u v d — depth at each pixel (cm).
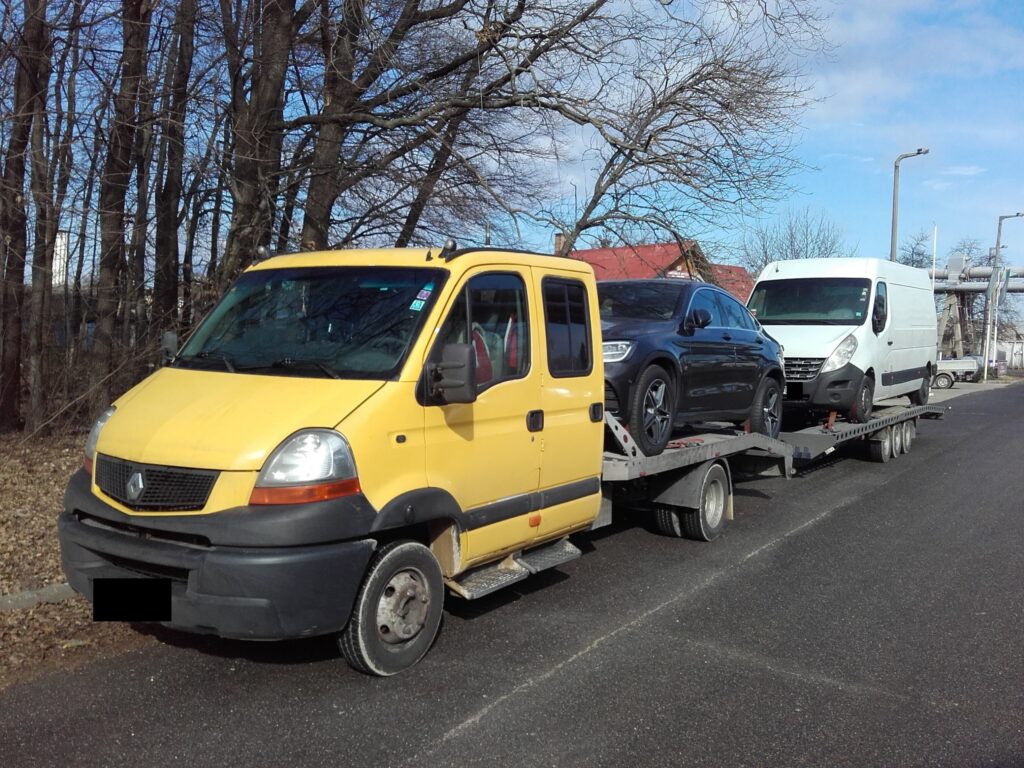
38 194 1055
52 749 388
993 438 1750
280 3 1185
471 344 495
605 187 1270
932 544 818
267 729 411
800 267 1353
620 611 601
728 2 1200
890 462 1397
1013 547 809
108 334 1172
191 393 471
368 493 438
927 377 1606
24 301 1201
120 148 1126
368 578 450
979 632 573
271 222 1205
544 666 497
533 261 572
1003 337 6562
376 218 1280
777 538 838
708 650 530
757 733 421
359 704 439
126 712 425
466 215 1307
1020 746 413
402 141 1227
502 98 1174
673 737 414
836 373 1193
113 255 1168
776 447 920
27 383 1170
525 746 401
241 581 402
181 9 1161
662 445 737
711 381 823
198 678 467
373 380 461
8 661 479
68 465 973
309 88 1323
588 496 620
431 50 1272
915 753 405
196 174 1245
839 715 443
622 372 692
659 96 1220
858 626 581
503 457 530
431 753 392
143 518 425
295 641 523
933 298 1655
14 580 589
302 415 433
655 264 1479
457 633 548
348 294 518
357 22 1152
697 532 802
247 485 414
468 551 509
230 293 571
